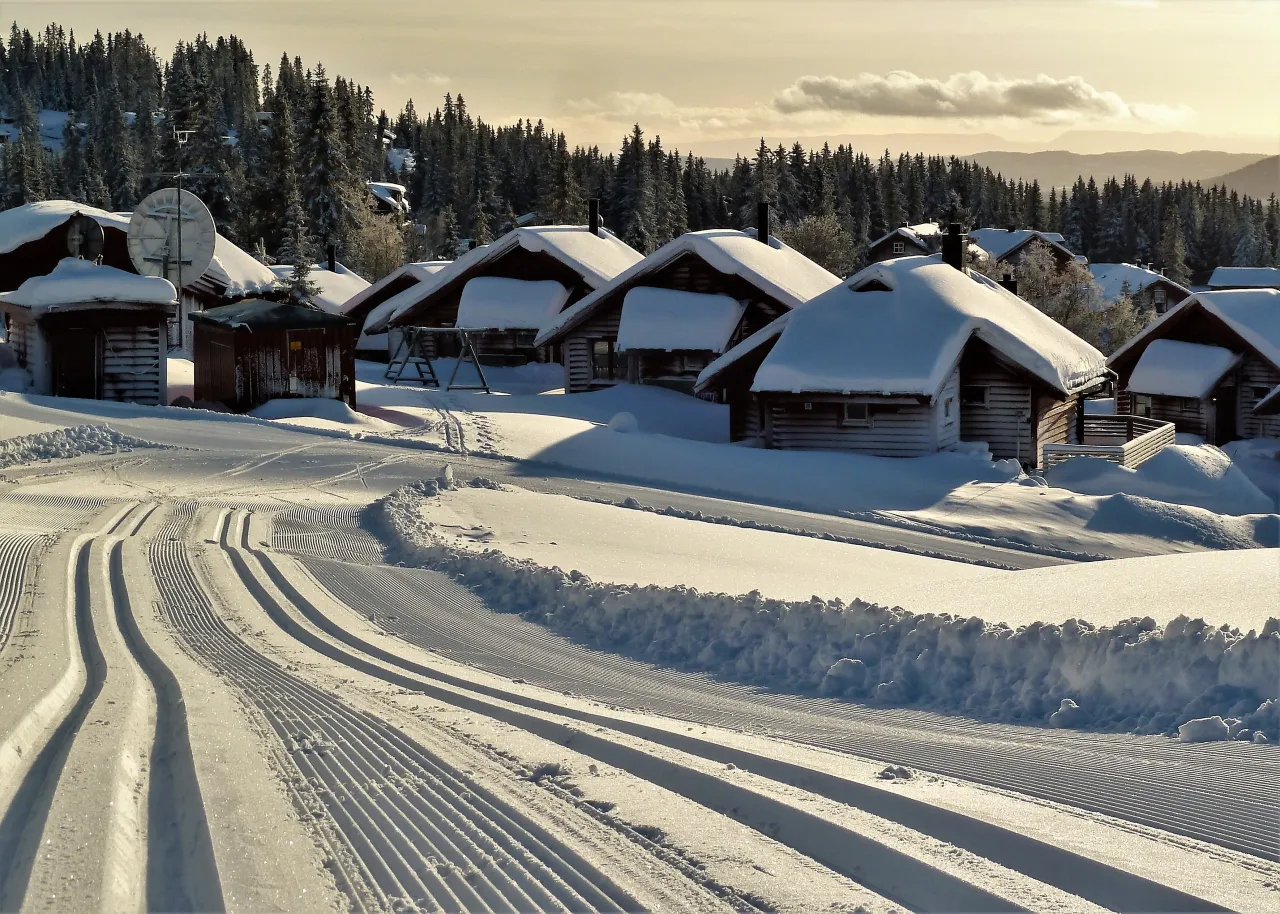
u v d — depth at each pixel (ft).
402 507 77.10
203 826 20.02
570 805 22.02
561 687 37.65
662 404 152.25
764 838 20.18
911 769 25.18
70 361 123.65
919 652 36.86
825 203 441.27
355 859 18.86
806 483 105.19
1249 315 170.50
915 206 595.47
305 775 23.88
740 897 17.34
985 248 363.35
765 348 131.54
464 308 173.88
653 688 37.65
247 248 300.40
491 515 76.95
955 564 71.10
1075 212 646.33
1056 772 24.67
